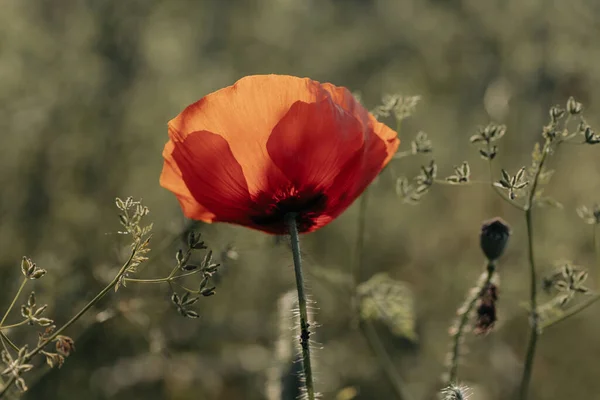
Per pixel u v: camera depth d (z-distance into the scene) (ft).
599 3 23.86
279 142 8.17
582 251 19.83
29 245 18.04
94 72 19.94
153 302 13.52
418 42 27.78
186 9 24.62
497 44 25.52
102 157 19.56
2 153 18.98
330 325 19.30
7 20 20.17
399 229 21.77
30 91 19.58
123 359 17.33
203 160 8.28
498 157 21.94
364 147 8.32
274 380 10.13
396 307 12.43
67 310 14.42
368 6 30.30
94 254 17.48
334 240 21.56
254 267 19.02
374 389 18.06
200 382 17.75
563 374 18.62
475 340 18.48
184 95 20.93
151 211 18.80
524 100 22.48
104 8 20.62
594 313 19.22
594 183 21.09
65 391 17.03
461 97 26.07
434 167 10.07
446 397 8.84
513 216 20.84
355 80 27.43
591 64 22.63
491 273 9.86
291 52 26.63
